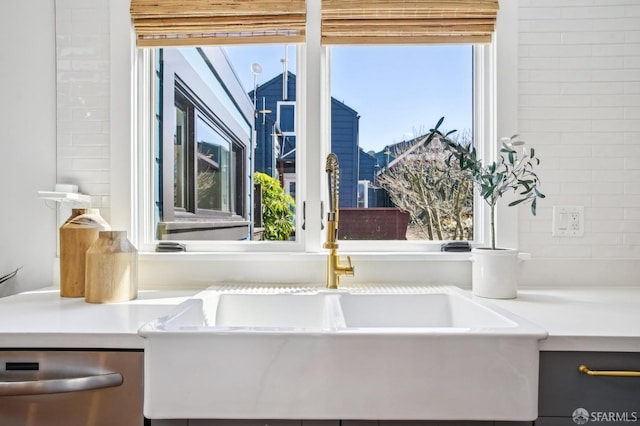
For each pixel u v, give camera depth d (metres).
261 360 0.80
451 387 0.79
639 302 1.18
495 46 1.47
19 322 0.95
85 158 1.47
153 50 1.58
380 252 1.51
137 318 1.00
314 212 1.48
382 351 0.80
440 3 1.44
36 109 1.47
